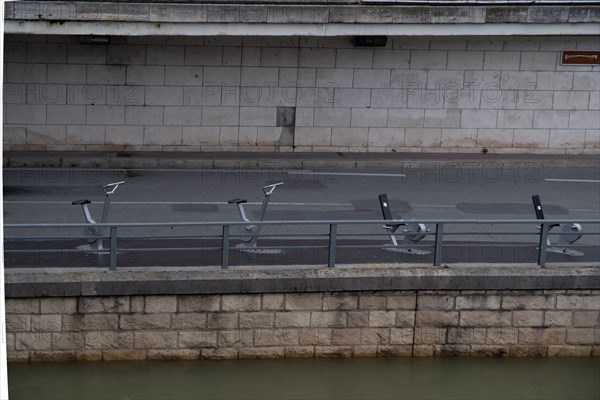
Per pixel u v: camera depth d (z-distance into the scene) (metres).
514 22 32.59
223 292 18.41
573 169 33.59
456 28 32.53
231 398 18.56
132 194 28.23
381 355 19.11
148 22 31.25
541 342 19.41
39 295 17.86
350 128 34.56
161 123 33.88
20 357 18.11
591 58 34.47
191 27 31.47
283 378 18.81
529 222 19.52
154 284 18.14
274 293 18.56
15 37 32.47
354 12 31.92
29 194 27.84
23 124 33.19
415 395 18.77
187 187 29.45
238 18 31.47
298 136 34.47
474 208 27.58
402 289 18.84
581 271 19.23
